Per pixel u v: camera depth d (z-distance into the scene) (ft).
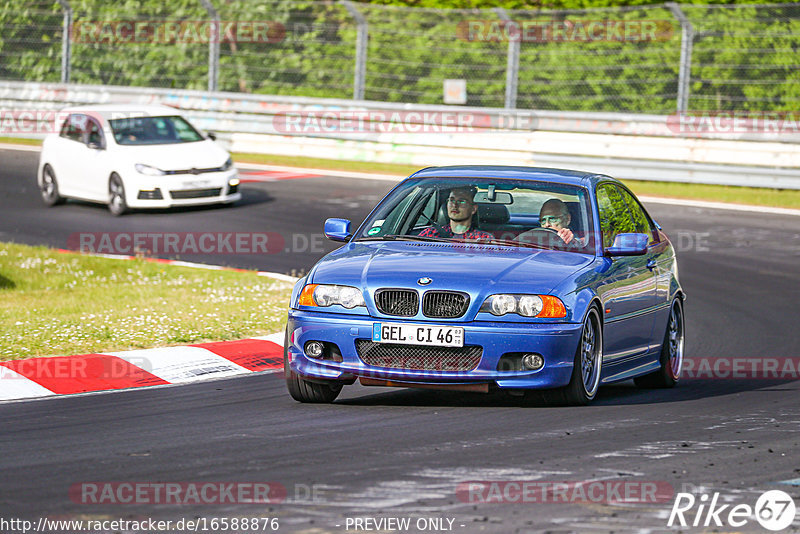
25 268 118.93
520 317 61.77
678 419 62.49
